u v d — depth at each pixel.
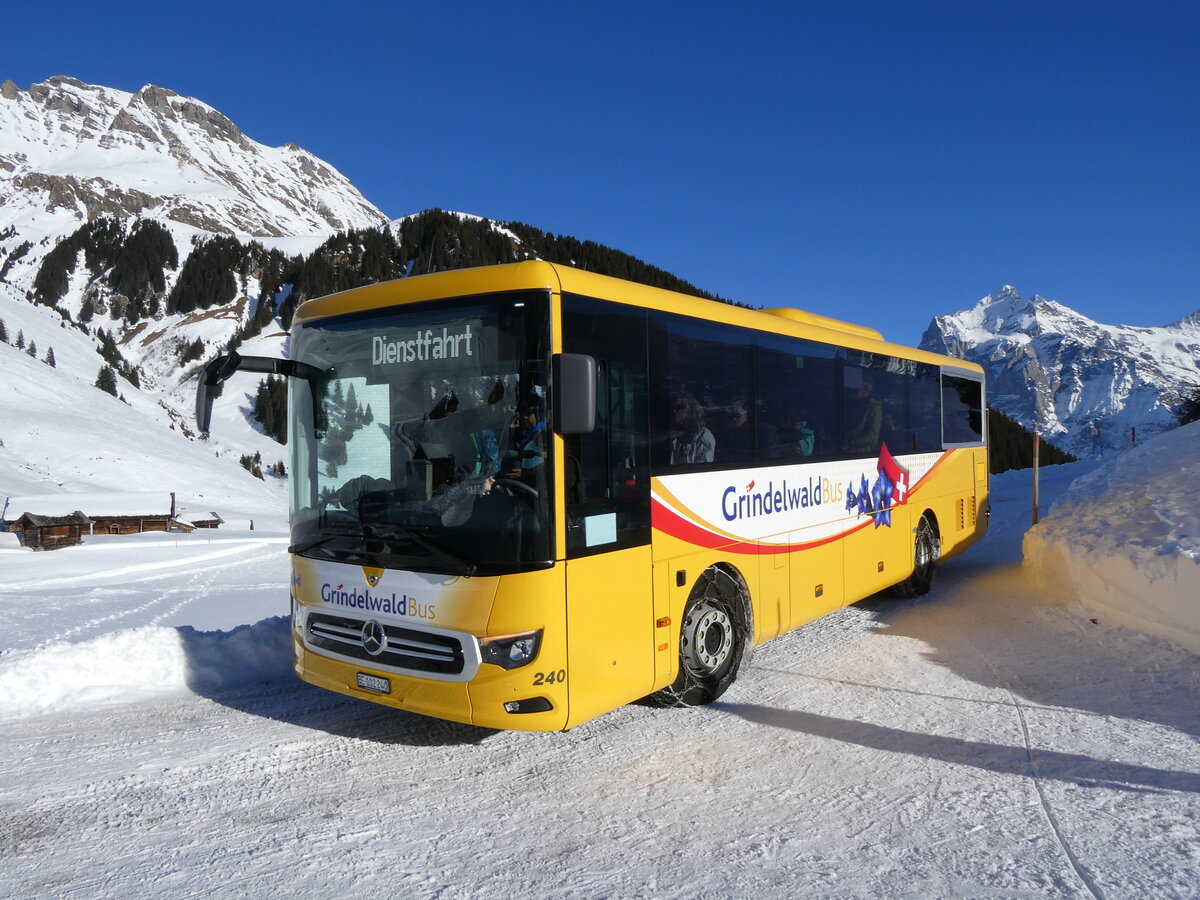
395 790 4.57
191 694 6.39
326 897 3.43
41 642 12.70
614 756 5.04
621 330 5.04
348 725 5.68
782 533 6.77
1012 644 7.54
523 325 4.50
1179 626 6.98
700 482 5.75
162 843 3.95
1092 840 3.81
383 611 4.84
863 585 8.21
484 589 4.43
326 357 5.30
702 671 5.86
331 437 5.24
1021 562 11.63
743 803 4.33
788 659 7.23
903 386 9.32
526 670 4.41
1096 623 7.87
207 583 26.64
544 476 4.46
